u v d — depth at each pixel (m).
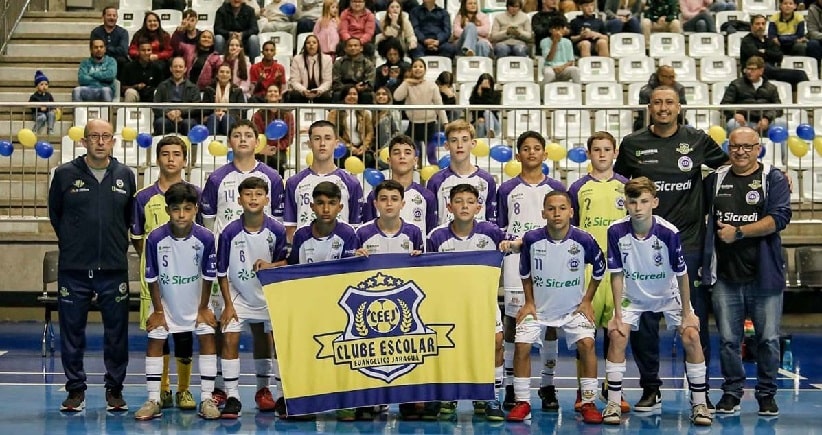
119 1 17.81
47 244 13.84
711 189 8.58
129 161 13.52
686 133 8.65
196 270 8.35
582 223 8.77
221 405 8.91
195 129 11.05
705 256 8.58
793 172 13.63
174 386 9.93
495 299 8.27
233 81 14.63
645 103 13.68
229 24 15.78
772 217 8.35
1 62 16.61
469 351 8.23
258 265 8.27
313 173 8.85
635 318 8.37
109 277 8.52
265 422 8.20
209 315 8.34
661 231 8.22
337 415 8.35
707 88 15.38
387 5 16.80
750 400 9.34
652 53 16.55
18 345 12.45
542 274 8.31
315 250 8.31
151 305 8.64
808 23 16.58
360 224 8.91
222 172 8.89
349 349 8.16
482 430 7.97
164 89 14.00
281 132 10.86
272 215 8.91
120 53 15.36
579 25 16.45
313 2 16.84
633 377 10.60
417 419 8.37
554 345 8.73
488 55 16.09
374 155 12.14
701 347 8.38
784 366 11.28
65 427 7.99
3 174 14.11
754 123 14.09
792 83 15.62
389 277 8.20
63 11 17.56
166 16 16.95
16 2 17.03
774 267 8.48
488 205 8.84
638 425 8.20
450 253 8.26
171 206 8.15
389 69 14.48
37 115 13.35
